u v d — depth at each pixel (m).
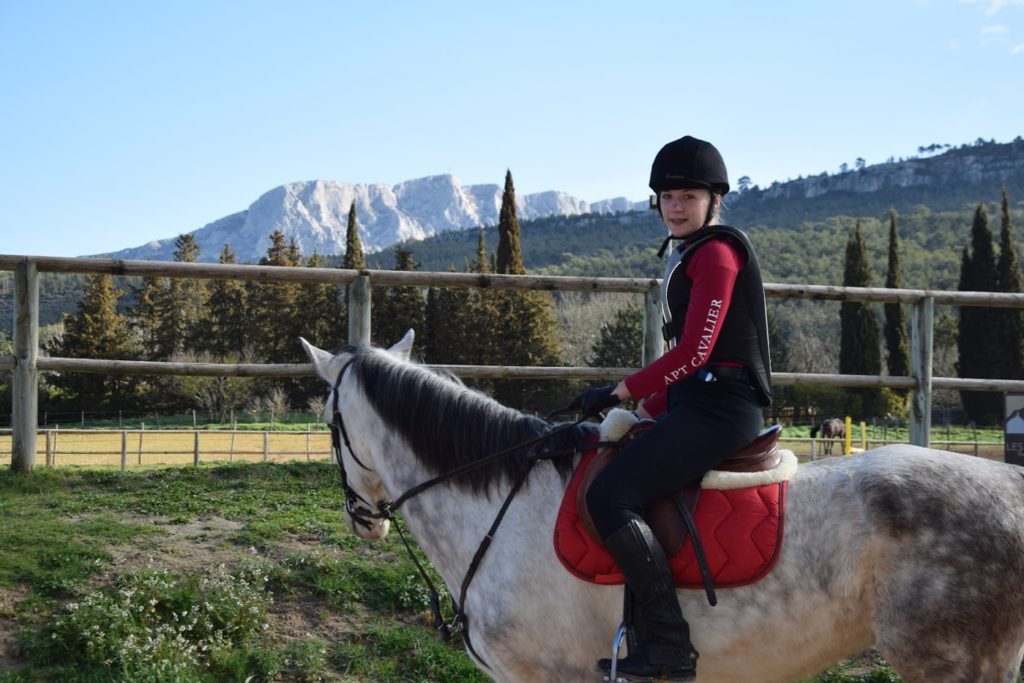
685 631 2.92
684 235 3.34
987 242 43.75
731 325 3.06
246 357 43.16
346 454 3.84
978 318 39.47
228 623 4.99
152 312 46.97
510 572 3.21
